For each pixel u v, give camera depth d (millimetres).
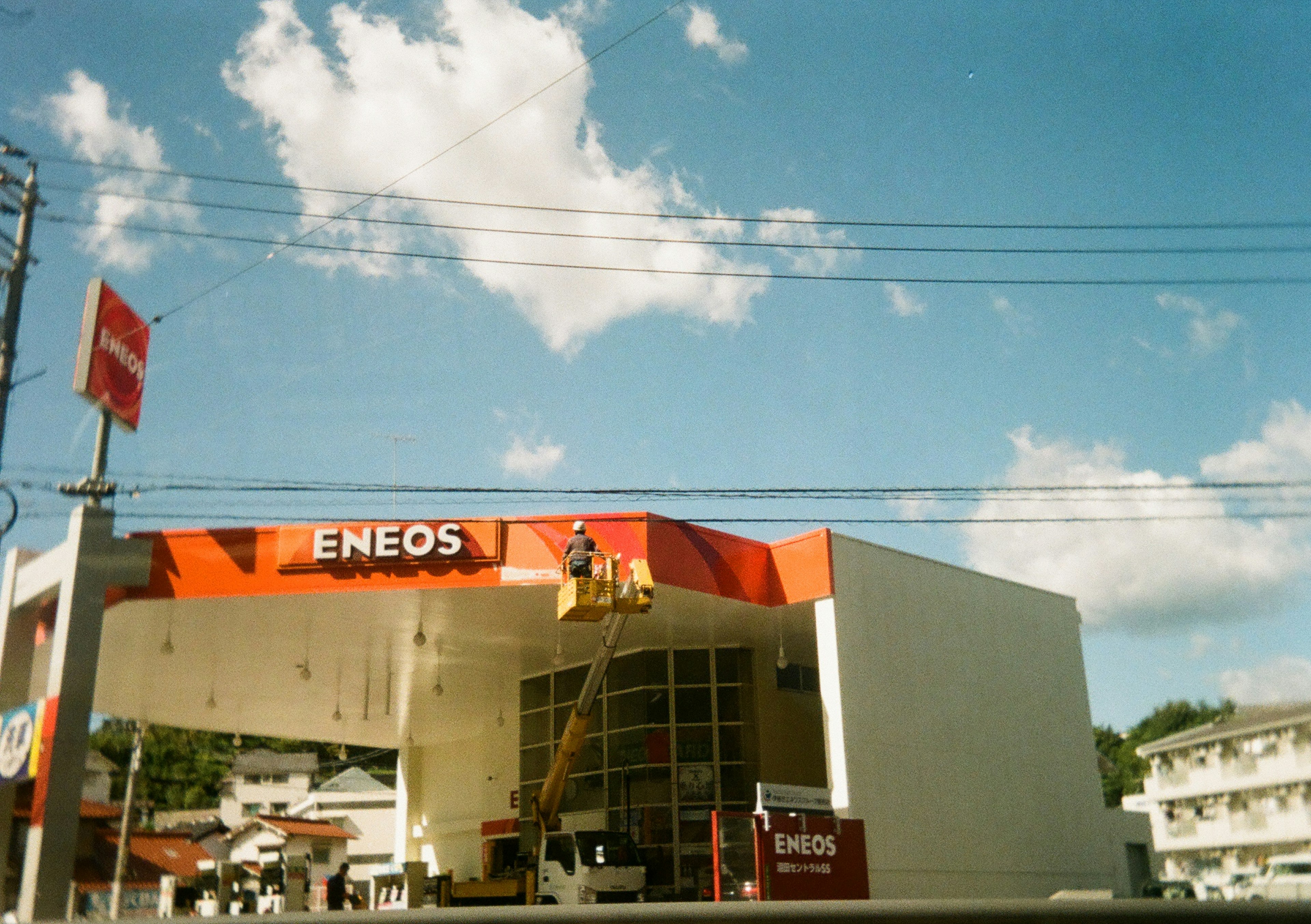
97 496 22031
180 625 28266
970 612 33312
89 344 24125
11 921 11430
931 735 30016
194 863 51094
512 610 28141
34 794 19781
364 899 44750
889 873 26969
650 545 25984
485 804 41812
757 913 5934
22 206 22391
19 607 23688
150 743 70062
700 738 32781
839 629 28062
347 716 40812
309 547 25469
